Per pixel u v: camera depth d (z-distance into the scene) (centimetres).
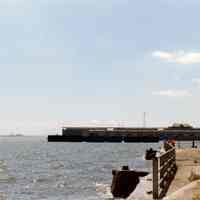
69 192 4784
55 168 8875
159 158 2388
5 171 8238
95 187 5131
